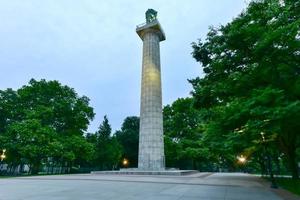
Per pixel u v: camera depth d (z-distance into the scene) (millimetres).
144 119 41625
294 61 13773
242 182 22547
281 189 16688
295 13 13438
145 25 46469
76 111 51312
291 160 20719
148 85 43062
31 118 43781
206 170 79312
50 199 11031
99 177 28922
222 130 17344
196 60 18062
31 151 40906
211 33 17094
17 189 15469
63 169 64062
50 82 50688
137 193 13383
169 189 15477
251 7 15031
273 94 11359
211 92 17969
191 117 58594
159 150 40312
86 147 48000
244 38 14266
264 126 12438
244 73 15656
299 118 11758
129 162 73625
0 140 42031
